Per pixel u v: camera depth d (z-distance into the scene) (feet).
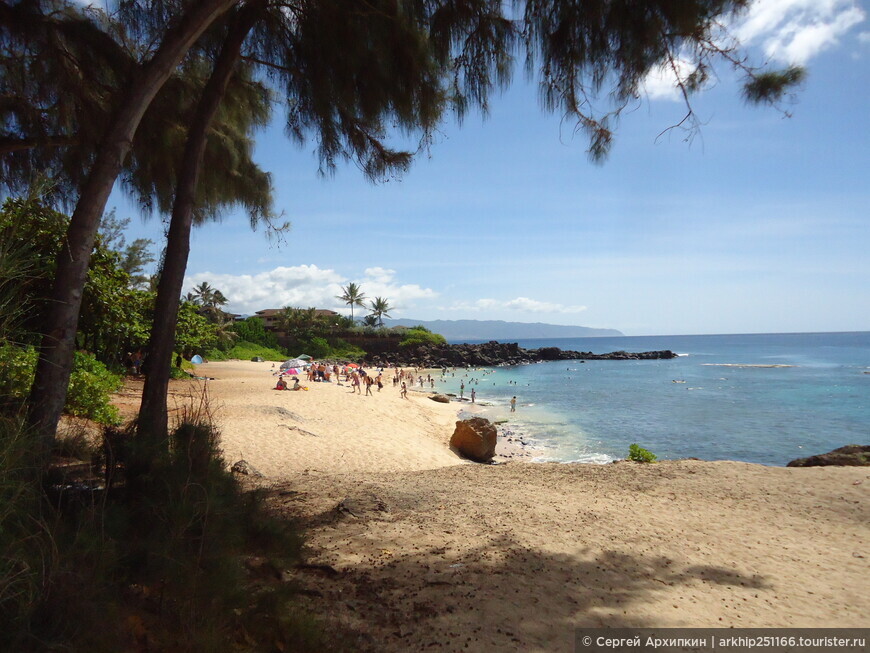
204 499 9.36
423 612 10.43
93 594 6.68
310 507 19.56
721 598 12.00
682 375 204.13
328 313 314.14
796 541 16.62
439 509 20.07
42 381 12.80
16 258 8.66
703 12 14.65
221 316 250.78
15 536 6.66
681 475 26.50
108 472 9.77
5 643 5.70
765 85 14.55
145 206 23.86
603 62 16.83
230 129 24.53
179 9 17.12
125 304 52.21
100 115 18.80
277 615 8.38
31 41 16.48
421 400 121.49
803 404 115.03
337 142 21.75
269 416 57.77
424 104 19.27
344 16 17.89
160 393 17.61
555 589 12.05
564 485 25.44
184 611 7.69
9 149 18.30
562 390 152.15
